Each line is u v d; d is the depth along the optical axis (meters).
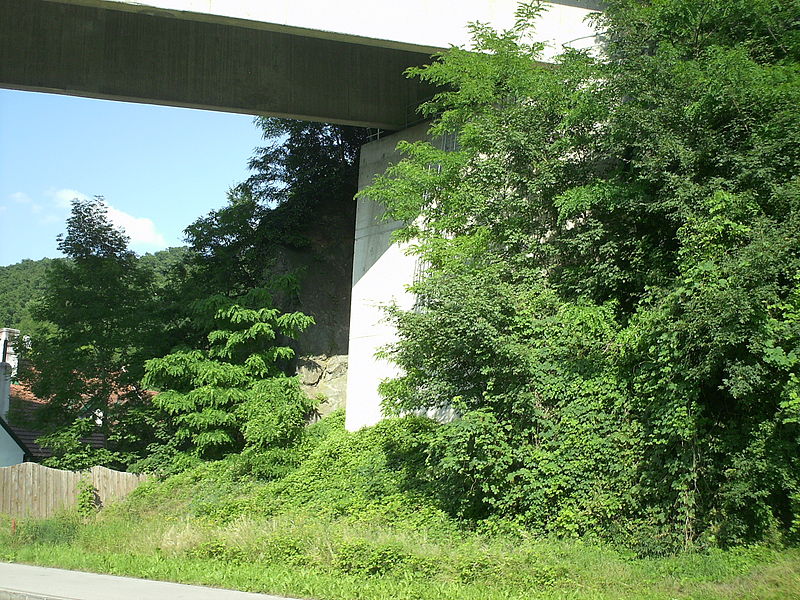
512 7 21.00
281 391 25.66
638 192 15.61
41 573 13.14
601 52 19.41
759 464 12.30
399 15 20.06
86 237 30.45
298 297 29.53
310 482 20.36
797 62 16.42
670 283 15.04
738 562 11.65
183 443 27.41
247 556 13.68
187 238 31.94
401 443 19.98
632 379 14.45
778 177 14.52
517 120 17.33
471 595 10.41
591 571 11.73
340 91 25.20
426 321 14.81
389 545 12.54
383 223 24.88
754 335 12.20
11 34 22.53
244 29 24.39
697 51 17.17
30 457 31.25
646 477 13.49
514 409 14.36
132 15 23.59
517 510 14.60
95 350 28.36
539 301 15.62
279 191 32.53
